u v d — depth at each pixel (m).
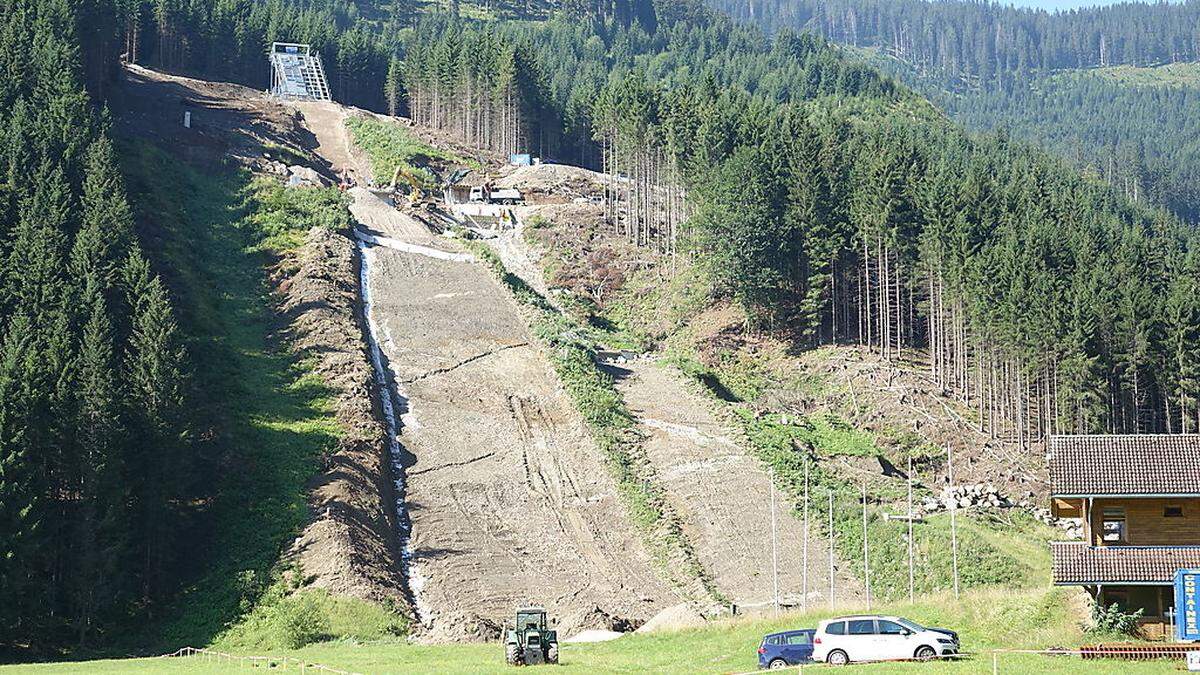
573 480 134.25
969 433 154.62
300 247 177.38
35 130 156.75
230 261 171.38
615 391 155.62
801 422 157.50
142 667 82.25
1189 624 64.81
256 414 134.38
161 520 111.69
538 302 181.75
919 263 172.00
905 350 175.38
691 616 96.44
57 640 102.50
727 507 129.50
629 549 122.88
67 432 109.81
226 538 115.38
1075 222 191.38
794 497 131.75
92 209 142.38
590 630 101.12
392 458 134.62
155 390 116.25
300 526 116.19
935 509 134.75
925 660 63.94
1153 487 71.75
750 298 179.00
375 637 101.00
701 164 197.12
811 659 65.56
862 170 193.00
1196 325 150.12
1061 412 150.88
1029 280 156.38
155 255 159.75
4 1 195.12
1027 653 65.00
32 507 103.19
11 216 142.00
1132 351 151.62
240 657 88.31
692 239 186.38
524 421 145.12
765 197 180.38
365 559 112.25
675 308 190.12
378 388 147.25
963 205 179.88
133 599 108.38
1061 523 132.38
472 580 114.38
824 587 115.69
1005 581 113.88
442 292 175.38
